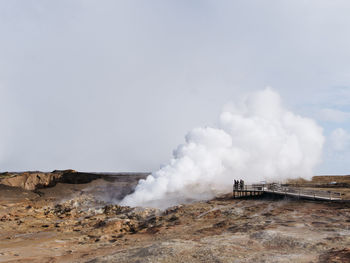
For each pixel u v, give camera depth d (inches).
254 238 805.9
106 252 880.9
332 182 2488.9
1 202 2240.4
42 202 2333.9
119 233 1262.3
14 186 2829.7
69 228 1419.8
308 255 616.4
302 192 1617.9
